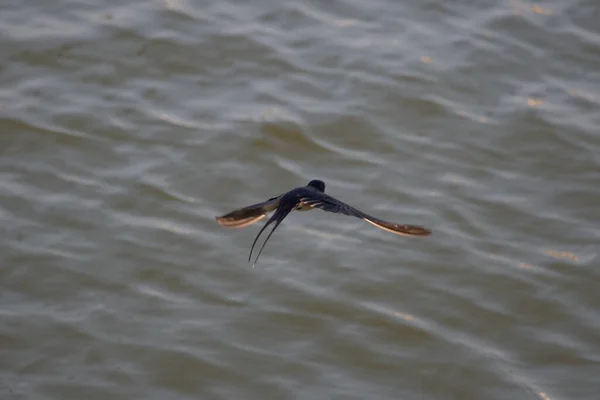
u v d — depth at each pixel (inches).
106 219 759.1
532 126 849.5
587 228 768.9
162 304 701.9
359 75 888.9
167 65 896.9
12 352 661.9
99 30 924.0
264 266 732.0
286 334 685.9
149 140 824.3
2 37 909.2
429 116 857.5
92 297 704.4
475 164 820.0
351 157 820.0
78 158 808.3
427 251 745.6
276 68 895.7
